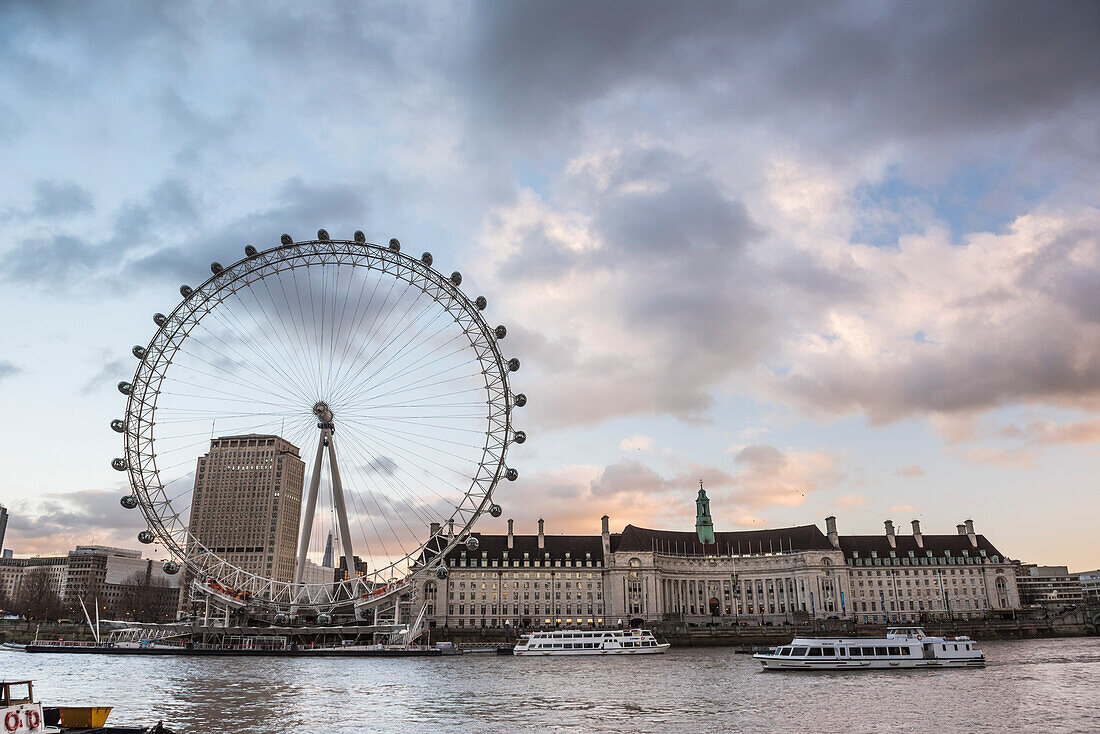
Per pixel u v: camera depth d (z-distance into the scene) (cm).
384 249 14000
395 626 15162
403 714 7125
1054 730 6238
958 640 11638
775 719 6769
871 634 18388
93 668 11850
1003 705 7488
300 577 14712
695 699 8056
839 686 9138
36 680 9856
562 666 12400
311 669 11812
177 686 9269
